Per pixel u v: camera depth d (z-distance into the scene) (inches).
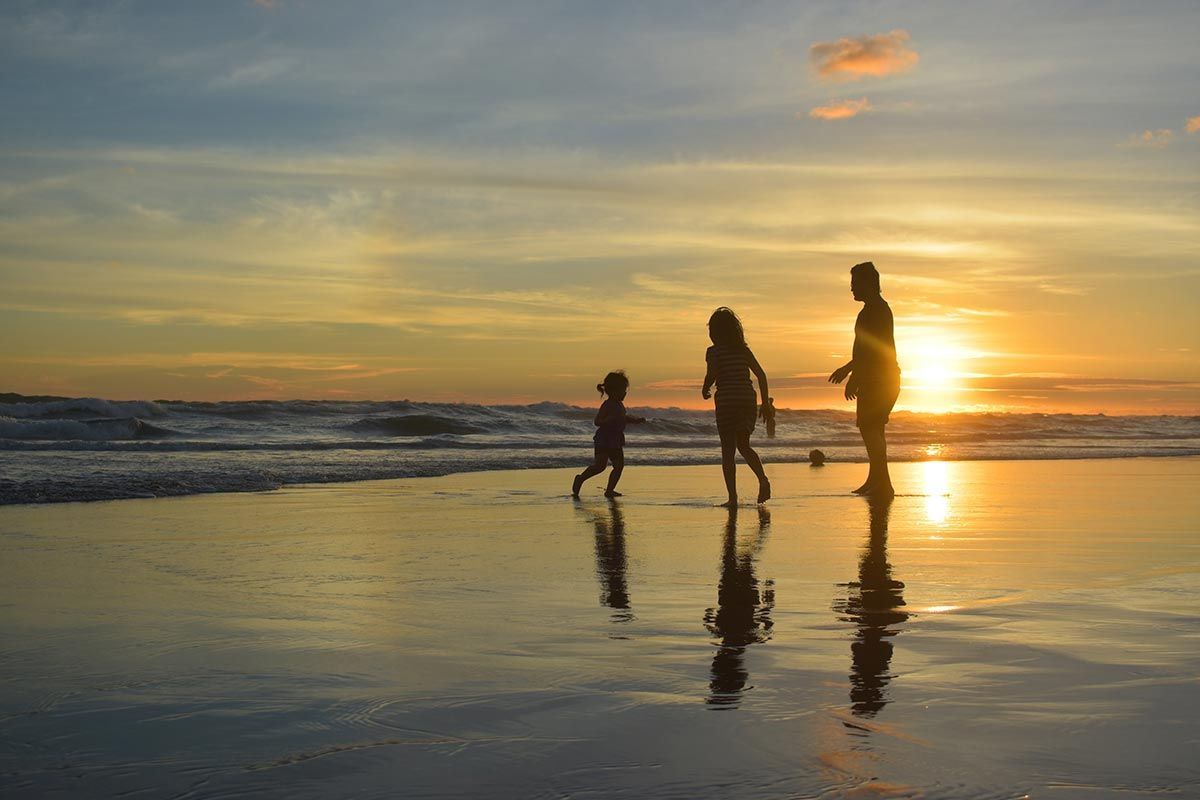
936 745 83.0
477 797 72.1
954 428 1262.3
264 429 998.4
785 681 104.0
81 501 335.9
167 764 78.8
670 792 73.0
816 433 1107.3
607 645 122.0
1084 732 86.4
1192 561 197.0
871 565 191.8
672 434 1113.4
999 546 221.0
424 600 154.4
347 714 92.0
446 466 540.7
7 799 71.7
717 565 192.5
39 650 119.0
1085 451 805.2
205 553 209.9
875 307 383.6
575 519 283.7
